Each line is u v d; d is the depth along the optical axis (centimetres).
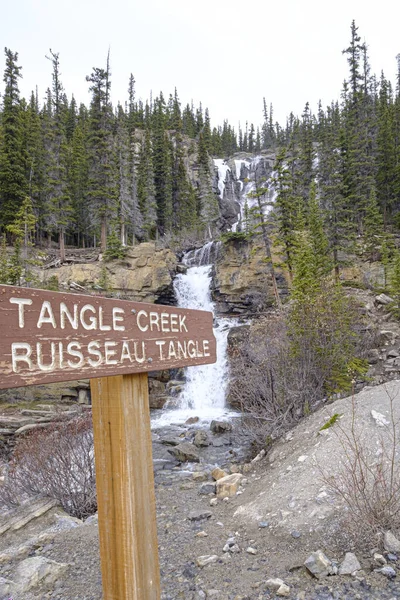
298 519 406
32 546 445
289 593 298
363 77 4125
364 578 302
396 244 2564
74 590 344
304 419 760
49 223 3042
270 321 1264
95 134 2944
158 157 4612
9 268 2070
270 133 8044
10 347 142
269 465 642
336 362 863
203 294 2412
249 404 987
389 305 1694
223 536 421
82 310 176
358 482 389
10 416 1329
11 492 616
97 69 3005
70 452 633
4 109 3278
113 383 206
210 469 788
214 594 310
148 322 225
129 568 198
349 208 2912
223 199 5234
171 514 526
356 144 3388
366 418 572
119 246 2319
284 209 2050
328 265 1948
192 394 1599
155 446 1013
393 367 1154
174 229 4372
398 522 352
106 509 205
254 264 2252
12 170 3070
